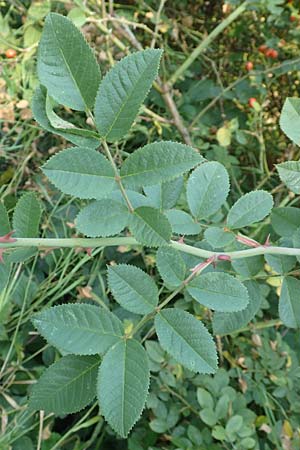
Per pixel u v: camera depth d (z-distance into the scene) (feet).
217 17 2.29
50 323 0.68
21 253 0.73
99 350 0.68
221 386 1.52
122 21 1.83
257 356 1.64
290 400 1.55
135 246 1.68
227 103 2.22
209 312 1.58
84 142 0.67
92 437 1.54
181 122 2.00
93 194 0.66
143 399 0.66
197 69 2.24
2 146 1.80
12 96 1.84
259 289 0.93
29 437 1.53
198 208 0.88
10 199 1.00
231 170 1.93
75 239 0.73
